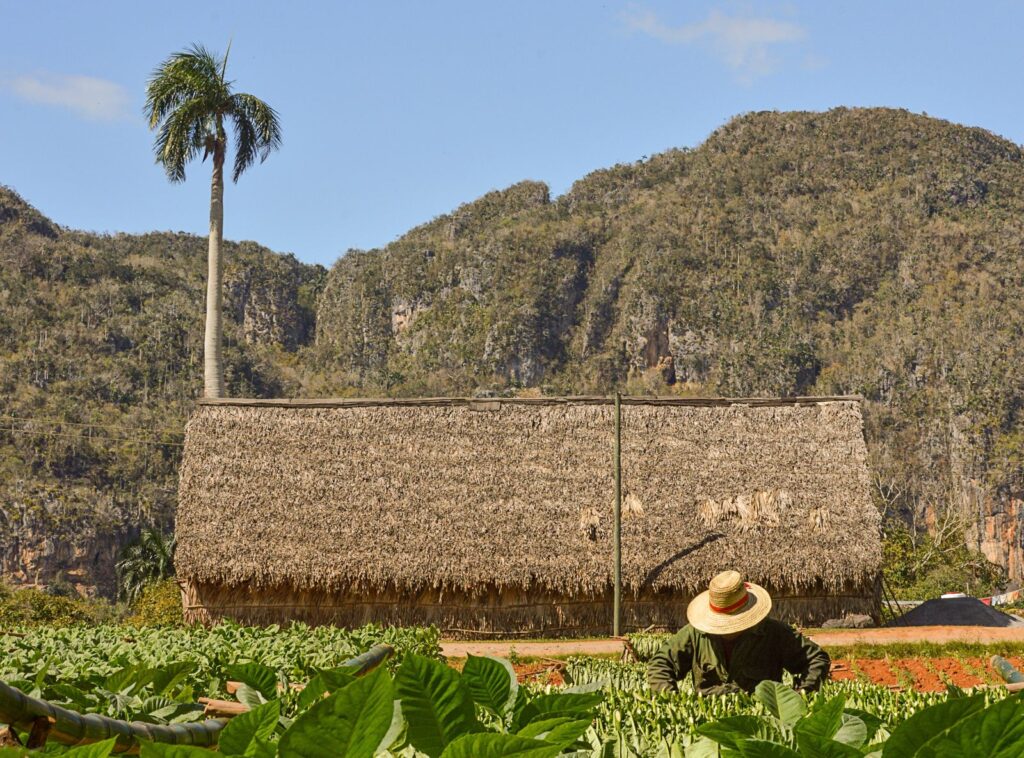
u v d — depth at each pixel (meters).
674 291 176.00
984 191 196.12
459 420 22.34
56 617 39.69
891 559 52.16
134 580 53.75
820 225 186.62
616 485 19.75
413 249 191.62
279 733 2.92
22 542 107.00
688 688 4.78
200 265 176.50
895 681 14.73
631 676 9.23
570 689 2.88
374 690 1.79
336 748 1.81
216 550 20.39
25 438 114.81
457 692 2.22
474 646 18.27
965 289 170.75
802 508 20.95
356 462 21.72
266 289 185.12
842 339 168.62
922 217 185.88
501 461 21.69
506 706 2.71
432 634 12.21
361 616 20.33
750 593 6.51
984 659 16.20
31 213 165.38
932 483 137.12
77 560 109.12
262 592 20.41
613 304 179.88
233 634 11.03
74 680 5.64
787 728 2.79
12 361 126.69
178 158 33.75
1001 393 143.62
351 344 179.38
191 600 20.41
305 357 177.62
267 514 20.91
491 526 20.66
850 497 21.12
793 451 21.83
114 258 160.75
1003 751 1.77
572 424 22.27
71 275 150.00
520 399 22.70
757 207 191.12
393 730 2.29
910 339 159.38
